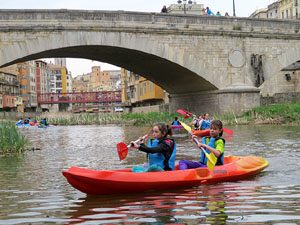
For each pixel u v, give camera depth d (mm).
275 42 37656
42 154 14234
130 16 32219
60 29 29641
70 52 33375
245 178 8602
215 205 6297
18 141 15391
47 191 7723
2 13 28750
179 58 34156
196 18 34875
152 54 32969
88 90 199000
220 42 35656
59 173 9930
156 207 6262
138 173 7371
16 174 9828
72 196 7227
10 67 83500
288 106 32781
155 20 33219
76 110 113250
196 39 34719
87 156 13430
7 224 5547
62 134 25969
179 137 20500
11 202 6844
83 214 5961
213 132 8617
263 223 5305
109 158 12734
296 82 55250
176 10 66938
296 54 38438
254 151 13320
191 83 38844
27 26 28828
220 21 35844
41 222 5609
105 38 30953
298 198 6621
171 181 7508
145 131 26734
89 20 30797
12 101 79188
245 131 22438
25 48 28953
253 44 36906
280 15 67625
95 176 7004
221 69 35812
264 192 7141
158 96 63375
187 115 23422
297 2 60500
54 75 145875
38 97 102688
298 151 12984
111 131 27922
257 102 36656
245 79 36688
